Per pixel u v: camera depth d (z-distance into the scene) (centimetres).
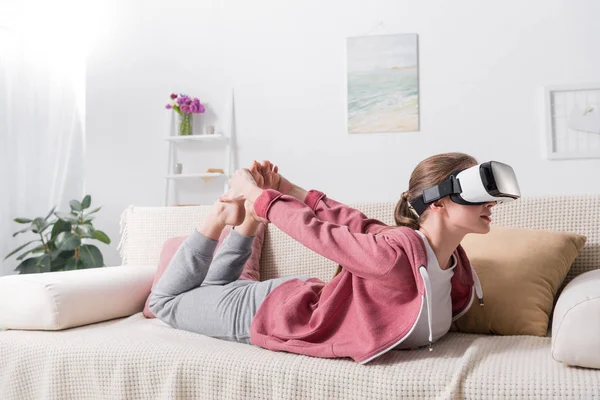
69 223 331
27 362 142
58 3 387
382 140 350
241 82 371
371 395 110
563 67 330
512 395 100
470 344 132
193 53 378
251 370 119
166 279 158
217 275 158
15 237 362
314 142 360
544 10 332
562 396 97
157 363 128
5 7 366
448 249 127
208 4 376
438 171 124
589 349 102
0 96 360
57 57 385
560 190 329
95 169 386
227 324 145
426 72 346
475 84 340
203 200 376
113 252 382
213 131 366
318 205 156
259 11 369
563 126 331
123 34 387
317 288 145
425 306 122
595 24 326
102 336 146
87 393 135
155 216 218
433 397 106
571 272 159
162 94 381
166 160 378
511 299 143
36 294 156
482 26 340
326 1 360
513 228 159
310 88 361
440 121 344
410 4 349
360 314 121
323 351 121
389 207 178
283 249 192
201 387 124
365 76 352
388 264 117
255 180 152
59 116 384
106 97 387
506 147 336
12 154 363
